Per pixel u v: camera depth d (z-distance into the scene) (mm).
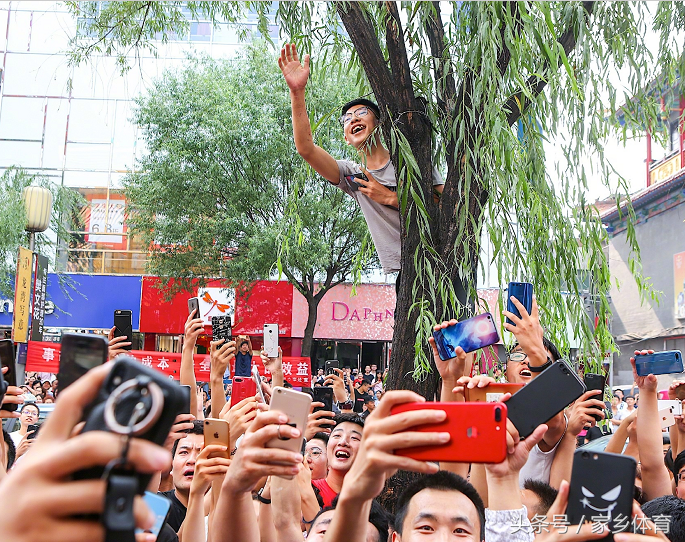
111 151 19859
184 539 2412
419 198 3627
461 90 3734
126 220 17266
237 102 15500
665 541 1529
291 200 4434
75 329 19141
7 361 2662
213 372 3770
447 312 3594
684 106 4555
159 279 18297
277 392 1954
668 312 15109
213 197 15797
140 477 773
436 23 3971
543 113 3979
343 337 18859
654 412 2896
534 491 2564
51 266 19000
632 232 4176
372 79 3756
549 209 3875
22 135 19500
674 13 4387
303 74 3697
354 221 15094
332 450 3742
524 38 3598
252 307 18688
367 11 3922
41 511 746
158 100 15961
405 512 2148
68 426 814
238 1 4824
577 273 4195
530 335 2625
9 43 19422
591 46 4129
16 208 15062
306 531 3242
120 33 5543
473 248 3633
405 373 3561
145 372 818
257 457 1548
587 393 3016
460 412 1327
